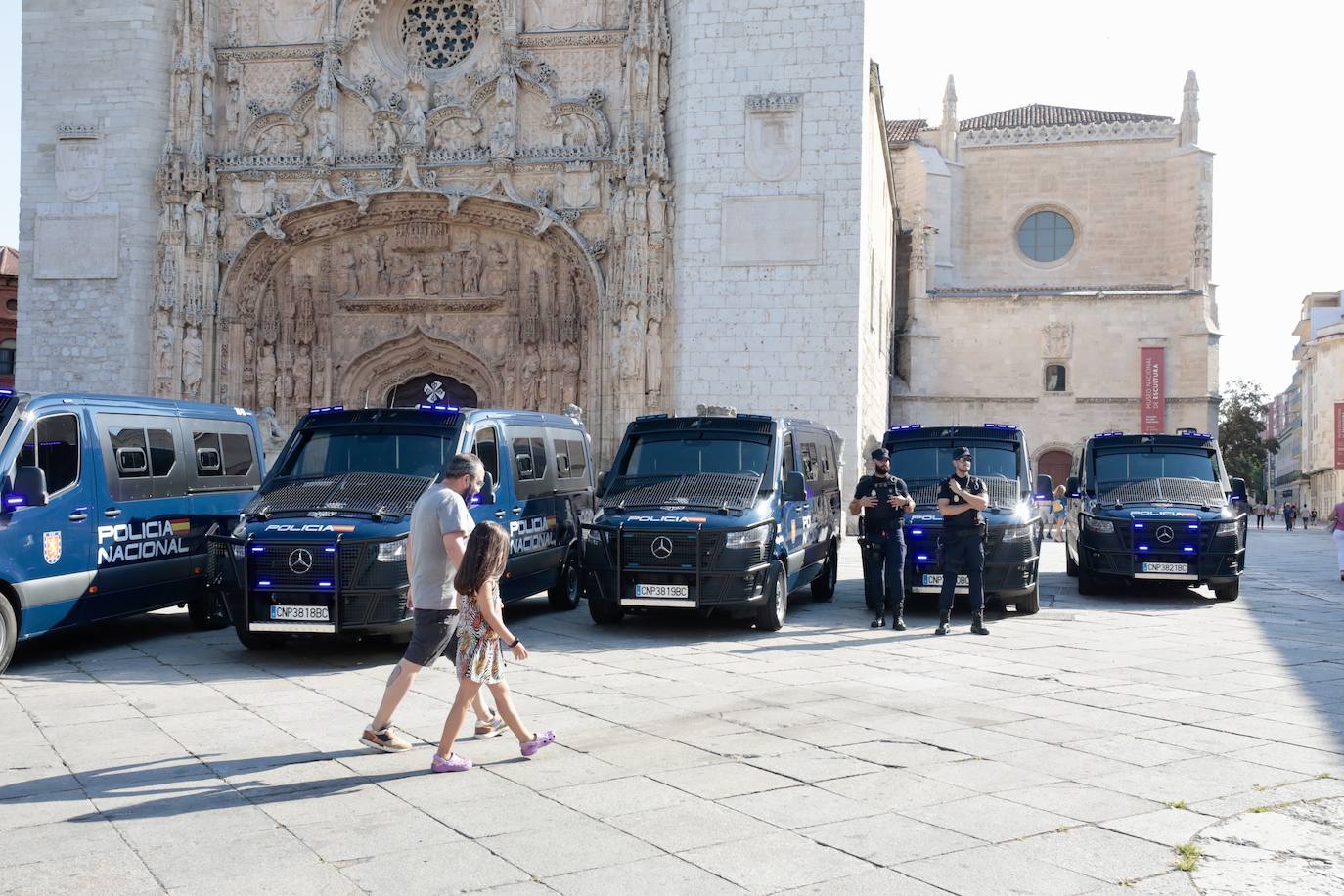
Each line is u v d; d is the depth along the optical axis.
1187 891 5.03
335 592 11.27
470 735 8.10
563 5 32.03
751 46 29.89
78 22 32.34
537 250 32.75
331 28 32.34
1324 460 75.88
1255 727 8.34
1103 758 7.40
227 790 6.64
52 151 32.31
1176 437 19.08
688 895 4.99
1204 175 49.56
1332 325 76.38
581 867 5.34
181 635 13.58
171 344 31.56
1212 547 16.86
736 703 9.19
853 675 10.55
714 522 13.20
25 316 32.09
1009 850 5.58
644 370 30.34
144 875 5.24
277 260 33.06
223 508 14.38
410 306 33.22
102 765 7.25
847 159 29.44
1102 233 52.03
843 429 29.30
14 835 5.82
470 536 7.08
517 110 31.98
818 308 29.47
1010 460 16.66
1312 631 13.77
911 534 15.02
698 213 30.00
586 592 13.77
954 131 53.25
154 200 32.16
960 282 53.28
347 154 32.31
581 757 7.41
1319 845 5.64
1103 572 17.39
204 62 32.28
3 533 10.74
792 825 5.97
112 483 12.34
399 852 5.55
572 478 16.70
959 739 7.91
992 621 14.67
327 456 13.11
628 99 30.95
